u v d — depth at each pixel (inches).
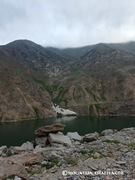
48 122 4411.9
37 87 7514.8
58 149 737.6
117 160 543.2
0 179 370.0
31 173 475.5
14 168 410.0
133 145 727.7
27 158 572.7
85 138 935.7
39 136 956.6
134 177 407.2
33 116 5748.0
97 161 534.0
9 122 4682.6
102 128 3024.1
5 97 5846.5
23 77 7618.1
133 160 528.1
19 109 5649.6
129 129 1131.3
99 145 773.9
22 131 2923.2
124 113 6781.5
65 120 4840.1
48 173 466.0
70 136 996.6
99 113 6993.1
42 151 727.1
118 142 797.2
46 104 6815.9
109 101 7869.1
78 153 661.3
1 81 6348.4
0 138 2326.5
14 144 1972.2
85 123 3907.5
